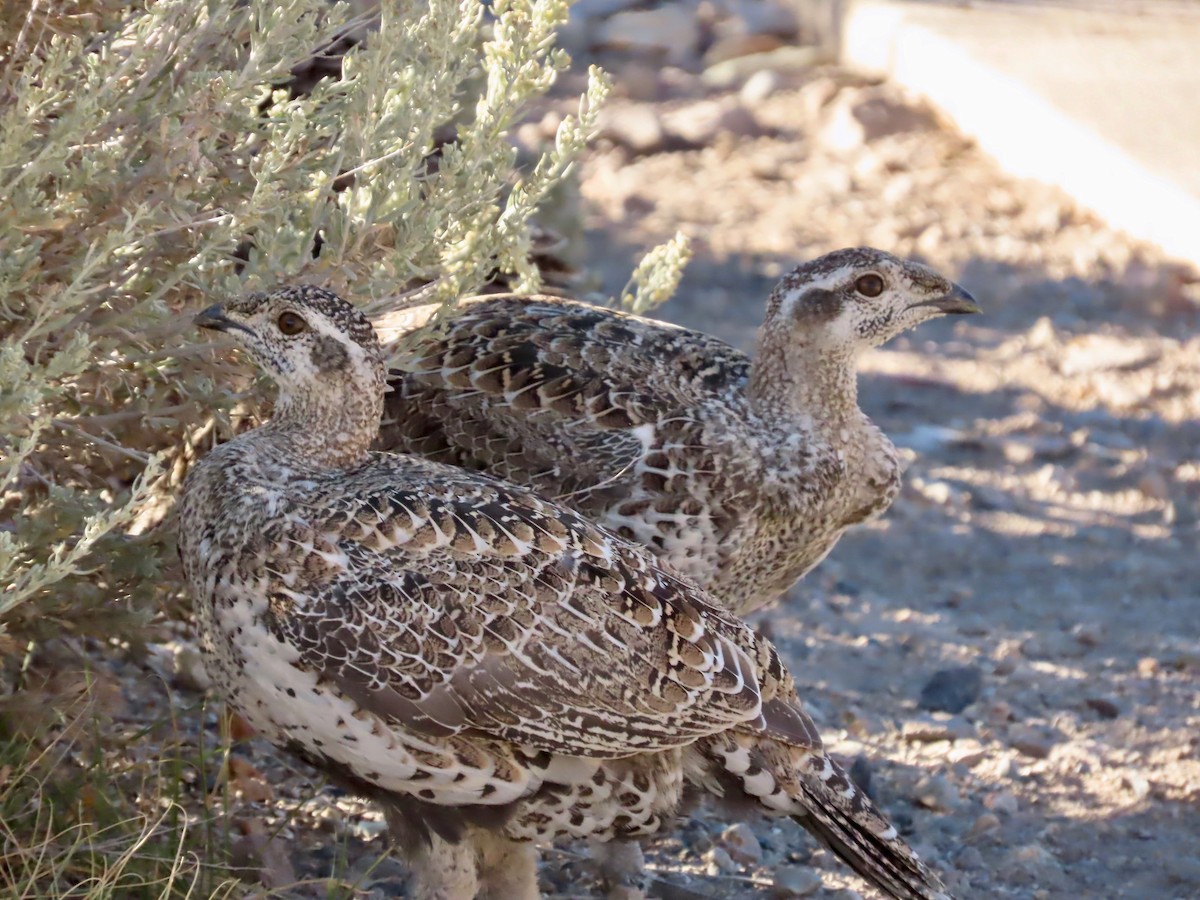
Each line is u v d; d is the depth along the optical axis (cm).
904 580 1272
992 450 1496
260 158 747
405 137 779
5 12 740
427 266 805
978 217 2047
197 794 846
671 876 873
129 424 790
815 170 2205
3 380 621
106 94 698
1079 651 1158
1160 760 1016
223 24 740
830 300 885
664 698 714
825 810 748
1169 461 1488
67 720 795
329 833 856
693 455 857
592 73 830
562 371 877
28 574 641
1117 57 2383
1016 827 939
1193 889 885
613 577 718
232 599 693
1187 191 1903
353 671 683
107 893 696
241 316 730
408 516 702
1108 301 1823
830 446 891
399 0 810
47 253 720
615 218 2027
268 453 728
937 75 2361
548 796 726
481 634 691
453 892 739
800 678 1098
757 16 2802
